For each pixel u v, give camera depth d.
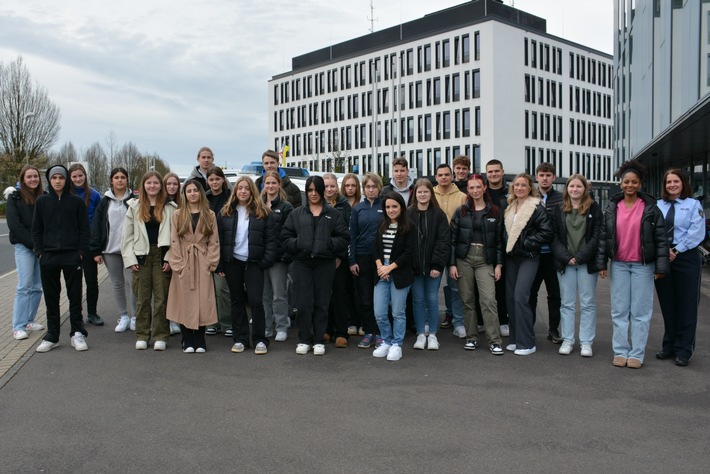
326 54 74.94
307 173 14.92
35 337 7.49
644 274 6.23
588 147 67.31
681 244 6.25
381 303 6.79
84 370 6.16
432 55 61.84
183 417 4.83
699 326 8.08
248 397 5.33
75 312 7.00
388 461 4.01
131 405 5.12
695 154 18.86
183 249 6.82
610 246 6.33
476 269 7.00
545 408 5.04
